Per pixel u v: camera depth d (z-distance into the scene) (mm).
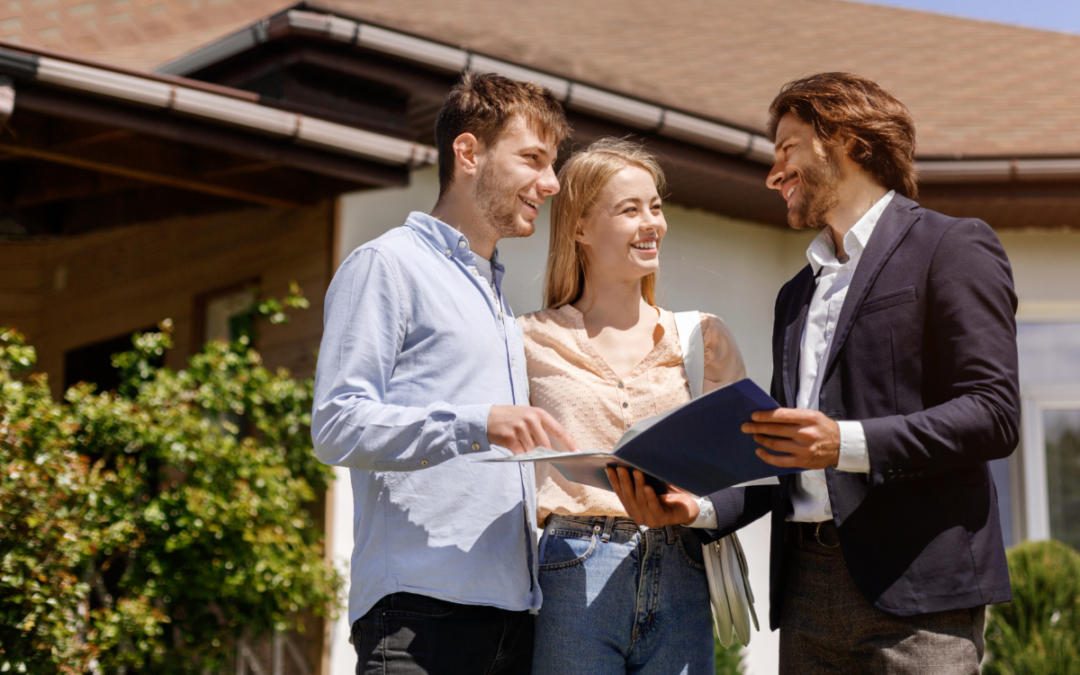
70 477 4172
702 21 8602
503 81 2457
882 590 2084
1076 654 5352
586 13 8117
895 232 2268
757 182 5922
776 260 6754
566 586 2430
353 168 5066
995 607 5668
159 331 6805
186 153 5078
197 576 4703
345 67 4906
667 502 2367
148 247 6984
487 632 2184
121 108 4488
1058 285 6637
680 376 2619
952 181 6039
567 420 2529
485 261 2445
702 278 6398
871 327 2191
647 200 2664
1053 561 5641
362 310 2193
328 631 5066
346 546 5137
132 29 6934
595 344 2648
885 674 2102
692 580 2492
